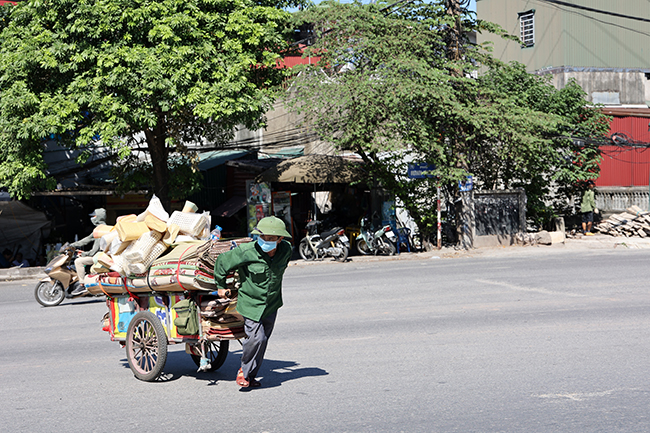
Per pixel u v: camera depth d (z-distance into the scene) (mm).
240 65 15938
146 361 6199
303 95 17875
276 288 5562
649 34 33250
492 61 21078
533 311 9094
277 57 17203
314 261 18547
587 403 4957
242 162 21469
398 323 8578
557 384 5504
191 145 24766
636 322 8141
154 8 15336
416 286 12141
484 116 17953
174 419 4848
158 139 18375
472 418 4652
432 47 19547
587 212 22766
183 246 6188
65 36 15320
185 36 15781
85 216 22172
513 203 20359
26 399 5582
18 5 16344
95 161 21359
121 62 15297
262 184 20453
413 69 17641
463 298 10477
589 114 23422
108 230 7141
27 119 15195
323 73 18625
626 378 5641
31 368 6855
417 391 5398
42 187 17453
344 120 18031
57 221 21469
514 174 22328
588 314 8758
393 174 19750
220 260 5434
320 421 4672
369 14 18516
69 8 15398
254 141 24641
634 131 28234
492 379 5711
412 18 20125
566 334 7543
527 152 19375
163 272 5887
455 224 21047
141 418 4902
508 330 7867
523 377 5754
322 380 5875
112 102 15094
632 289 10875
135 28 15430
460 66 18375
